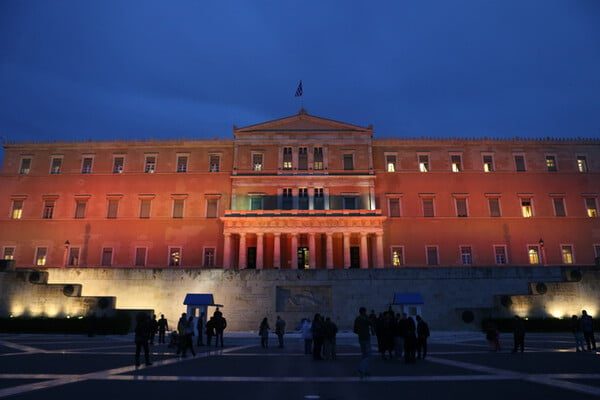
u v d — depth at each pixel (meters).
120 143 69.94
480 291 45.78
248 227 63.06
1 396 11.61
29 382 13.94
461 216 66.88
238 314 44.75
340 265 64.88
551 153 70.12
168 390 12.66
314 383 14.05
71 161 69.38
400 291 45.31
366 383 14.03
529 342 30.62
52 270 47.00
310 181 67.38
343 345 32.22
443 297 45.41
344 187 67.38
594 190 68.38
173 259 64.81
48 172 68.94
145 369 17.28
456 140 70.19
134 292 46.16
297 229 62.72
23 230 66.19
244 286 45.38
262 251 62.44
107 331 37.94
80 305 41.62
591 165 69.81
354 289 45.25
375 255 63.53
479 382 13.99
